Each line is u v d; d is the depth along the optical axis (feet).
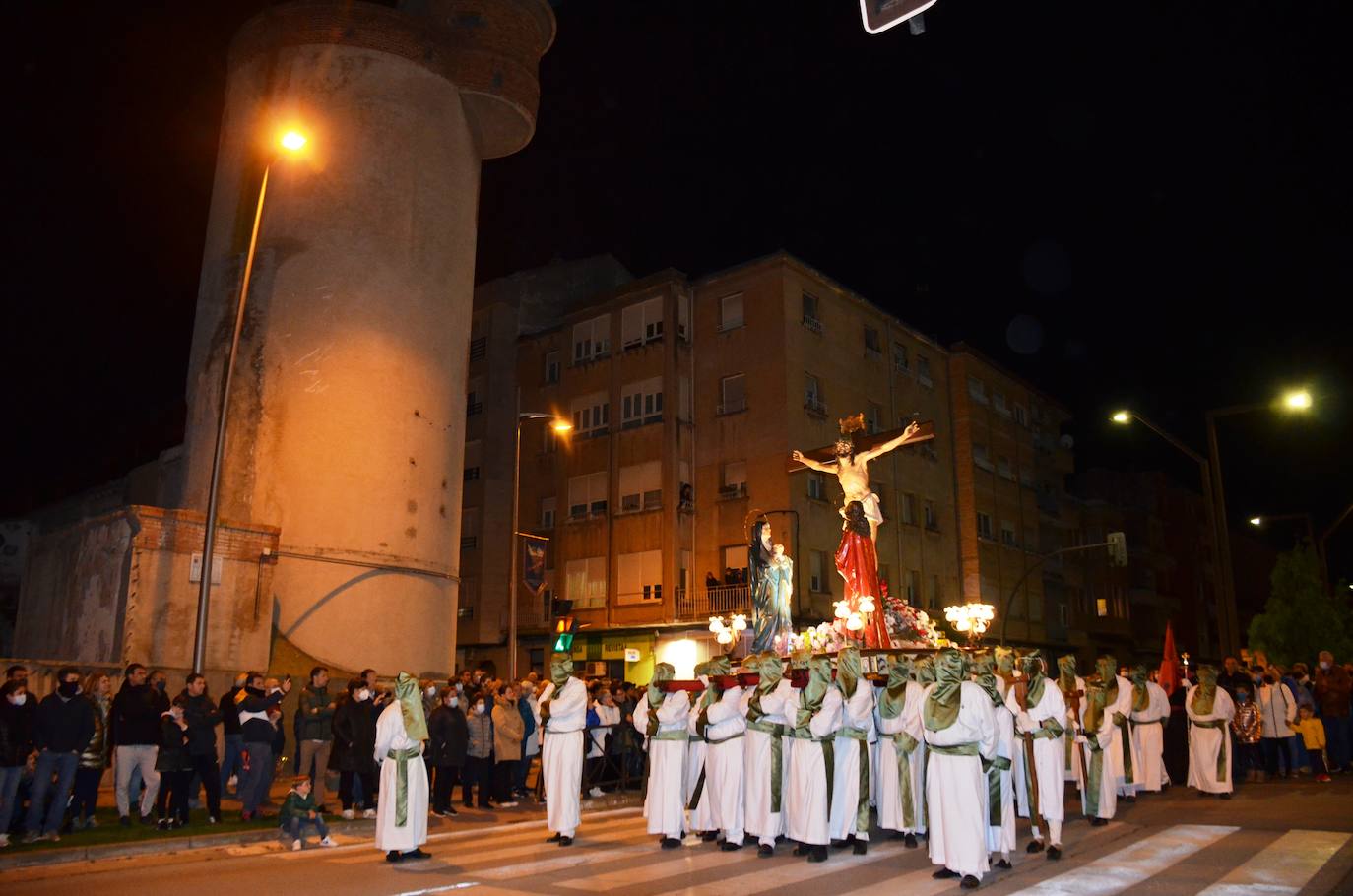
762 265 120.26
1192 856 33.53
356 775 47.14
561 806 39.32
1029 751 36.27
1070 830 41.19
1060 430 179.01
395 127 86.58
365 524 79.66
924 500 138.62
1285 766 58.65
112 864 36.11
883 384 134.10
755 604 55.72
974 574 142.72
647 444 121.19
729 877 31.37
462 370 90.58
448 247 89.04
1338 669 61.62
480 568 131.54
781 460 114.42
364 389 81.20
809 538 115.14
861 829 36.47
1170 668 62.28
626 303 127.24
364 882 31.19
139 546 62.59
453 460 87.97
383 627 79.05
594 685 58.54
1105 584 173.27
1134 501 193.67
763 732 37.06
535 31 97.35
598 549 123.03
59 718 39.06
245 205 84.99
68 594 68.44
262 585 67.67
